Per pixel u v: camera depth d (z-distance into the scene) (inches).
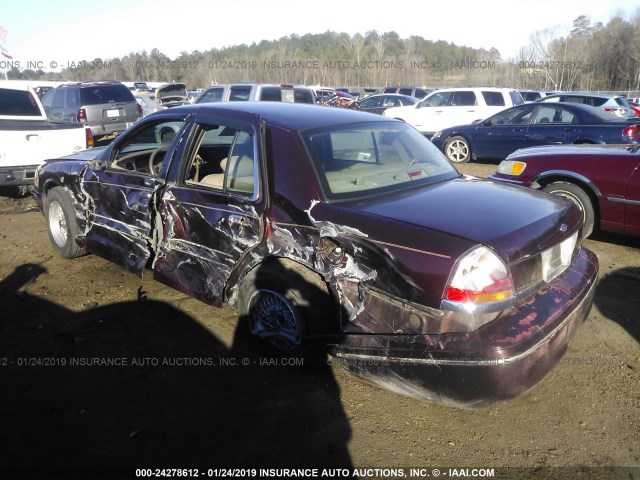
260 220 128.6
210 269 142.0
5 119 319.6
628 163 206.7
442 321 102.7
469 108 580.4
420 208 117.0
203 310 165.9
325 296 124.3
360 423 116.0
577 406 122.2
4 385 126.4
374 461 105.0
